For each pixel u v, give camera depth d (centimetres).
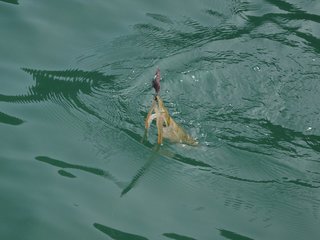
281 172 688
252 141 728
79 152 668
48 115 715
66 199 602
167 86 797
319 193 664
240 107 778
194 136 725
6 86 748
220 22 930
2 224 562
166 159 681
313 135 745
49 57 810
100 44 850
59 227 568
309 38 908
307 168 698
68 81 774
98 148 678
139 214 597
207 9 956
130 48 850
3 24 847
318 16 959
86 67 805
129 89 780
